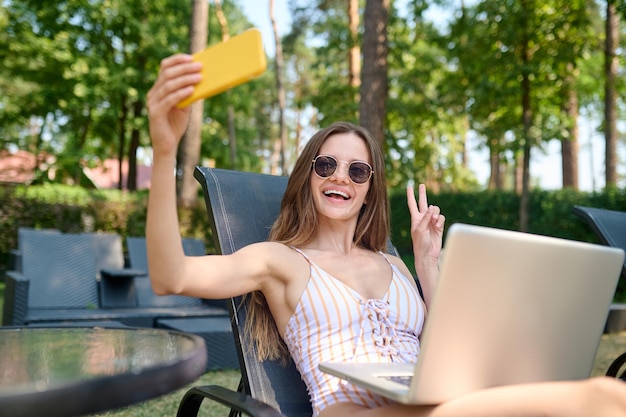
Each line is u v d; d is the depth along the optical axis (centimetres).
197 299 607
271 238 207
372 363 165
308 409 187
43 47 1516
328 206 202
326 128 211
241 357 189
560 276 142
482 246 127
